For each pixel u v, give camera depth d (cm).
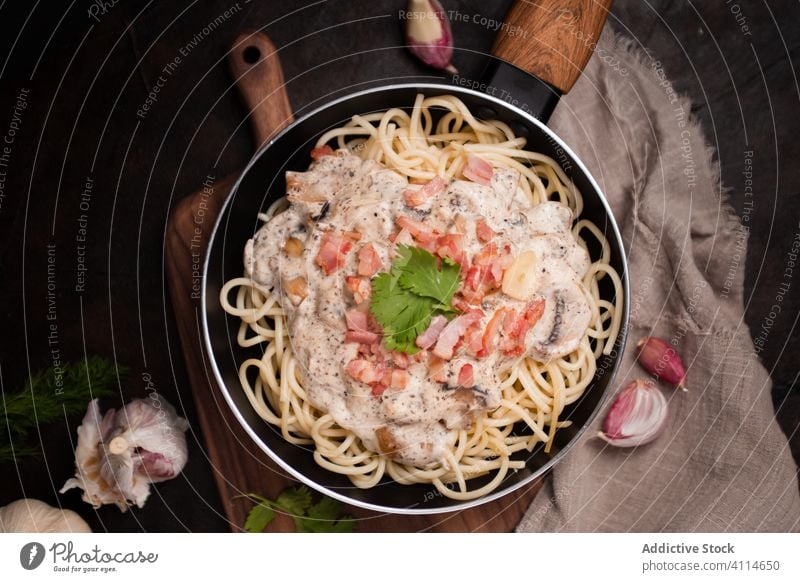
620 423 189
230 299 169
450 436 156
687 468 189
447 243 149
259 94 191
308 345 153
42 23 195
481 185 158
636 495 188
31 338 188
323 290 153
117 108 193
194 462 184
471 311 148
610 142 194
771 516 187
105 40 195
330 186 159
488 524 185
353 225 154
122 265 190
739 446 189
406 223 150
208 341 155
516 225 157
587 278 166
